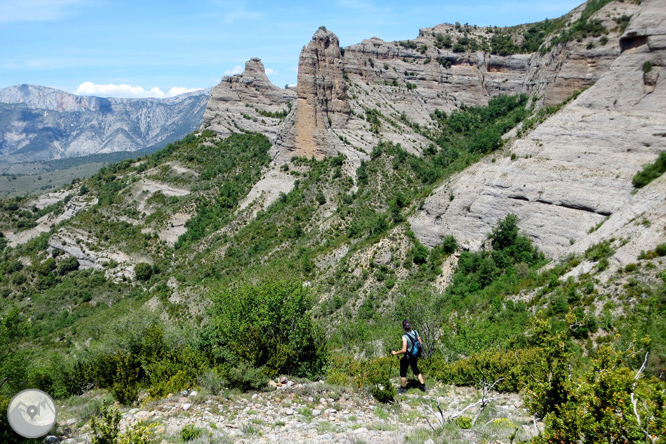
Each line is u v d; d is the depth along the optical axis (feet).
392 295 163.32
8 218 470.39
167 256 327.26
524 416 52.42
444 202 184.24
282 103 463.01
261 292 72.38
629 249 106.32
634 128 145.07
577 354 78.69
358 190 297.94
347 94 383.45
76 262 346.95
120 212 380.99
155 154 472.44
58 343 221.25
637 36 155.43
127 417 49.42
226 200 356.79
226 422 47.39
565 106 172.35
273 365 65.72
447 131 381.40
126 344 102.01
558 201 150.41
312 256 217.36
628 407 30.40
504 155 177.88
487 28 465.47
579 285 108.47
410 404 55.57
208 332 81.20
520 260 149.79
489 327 103.09
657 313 85.35
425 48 436.35
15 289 332.19
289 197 314.35
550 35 368.27
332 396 56.75
